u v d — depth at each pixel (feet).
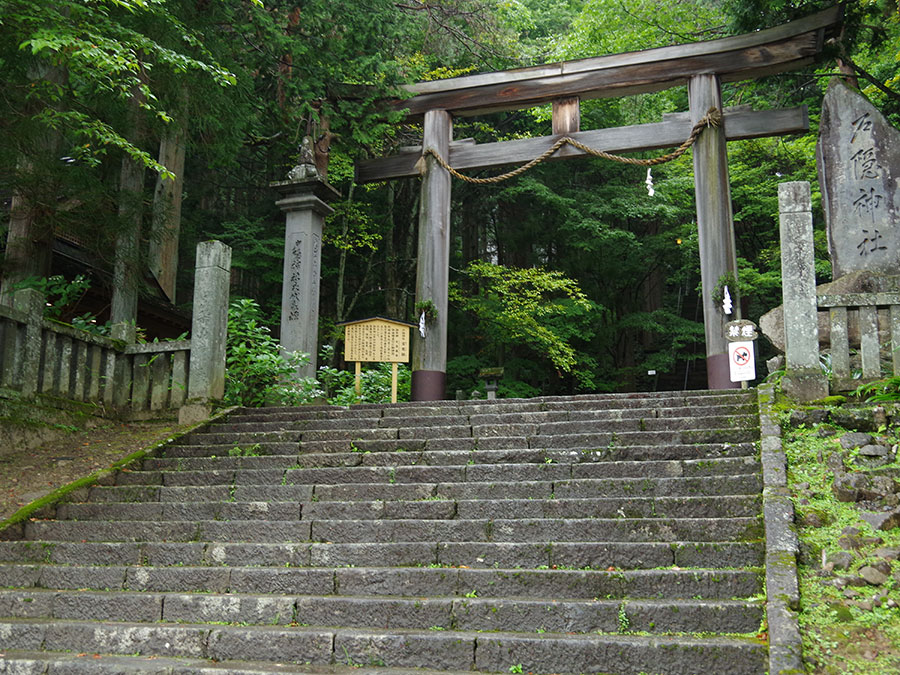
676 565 15.29
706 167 41.57
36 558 18.38
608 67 44.39
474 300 63.67
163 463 23.39
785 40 42.06
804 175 63.31
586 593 14.74
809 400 22.21
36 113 30.76
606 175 76.59
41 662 14.08
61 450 25.40
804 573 14.33
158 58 29.55
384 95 45.98
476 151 46.16
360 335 39.17
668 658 12.48
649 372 71.00
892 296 22.45
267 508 19.49
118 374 30.35
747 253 78.07
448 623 14.29
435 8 56.39
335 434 24.30
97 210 33.27
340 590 15.89
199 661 14.10
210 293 29.25
